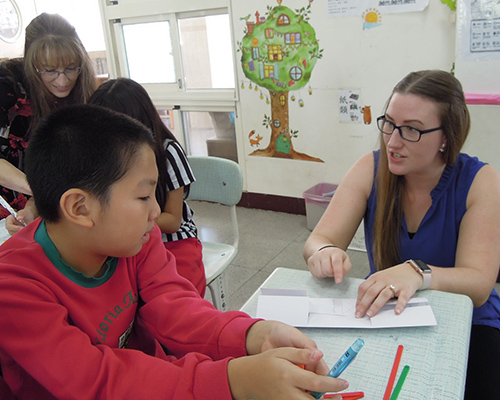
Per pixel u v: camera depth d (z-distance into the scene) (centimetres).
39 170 66
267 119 322
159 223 139
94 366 65
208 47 335
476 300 106
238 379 63
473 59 211
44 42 156
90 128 65
